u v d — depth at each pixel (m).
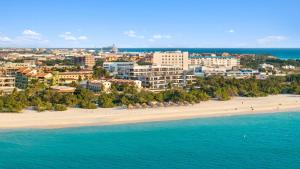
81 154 147.75
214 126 198.12
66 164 136.50
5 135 173.00
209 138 173.12
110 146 158.75
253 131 187.38
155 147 157.88
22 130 181.50
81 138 170.50
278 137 175.38
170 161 140.00
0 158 142.38
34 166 134.25
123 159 142.12
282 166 135.00
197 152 151.25
